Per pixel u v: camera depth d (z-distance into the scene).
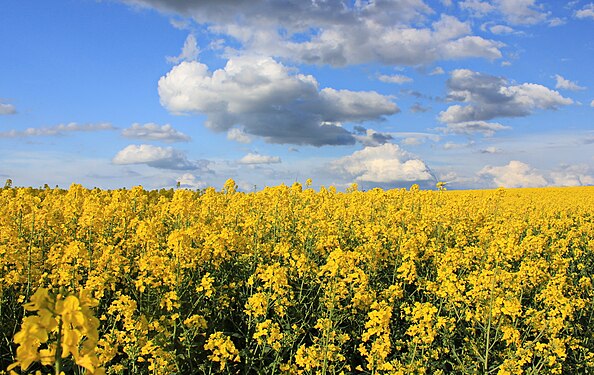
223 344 5.69
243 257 9.21
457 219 15.48
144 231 8.56
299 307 7.88
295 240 11.70
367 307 7.28
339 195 20.86
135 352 5.39
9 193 14.71
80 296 2.32
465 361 6.62
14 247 8.42
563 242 12.77
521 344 7.12
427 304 6.25
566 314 7.00
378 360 5.91
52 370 5.62
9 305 7.16
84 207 12.61
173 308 6.61
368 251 9.45
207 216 12.75
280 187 13.73
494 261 10.05
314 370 6.23
